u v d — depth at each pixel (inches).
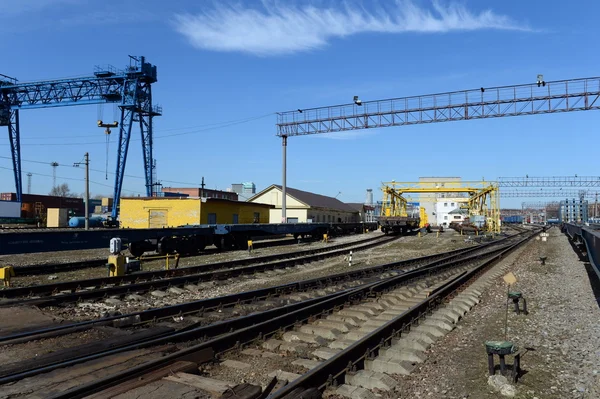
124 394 203.9
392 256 1094.4
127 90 2298.2
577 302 491.8
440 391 243.3
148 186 2564.0
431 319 394.0
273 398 200.5
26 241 713.6
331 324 373.4
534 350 317.4
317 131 1668.3
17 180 2508.6
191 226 1091.3
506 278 360.5
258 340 324.5
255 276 679.1
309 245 1398.9
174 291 537.3
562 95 1386.6
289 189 2635.3
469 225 2114.9
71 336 325.1
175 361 255.0
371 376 254.2
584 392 239.5
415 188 2341.3
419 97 1550.2
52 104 2354.8
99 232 826.8
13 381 229.9
